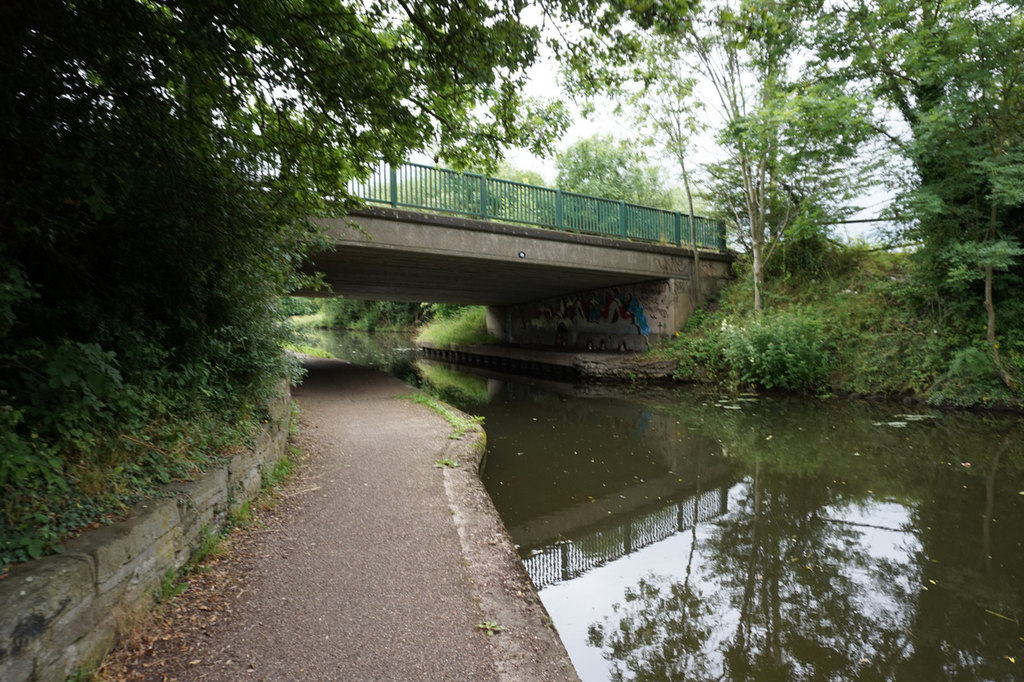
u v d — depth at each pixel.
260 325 5.92
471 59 4.13
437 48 4.18
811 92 12.17
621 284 19.67
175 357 4.62
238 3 3.36
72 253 3.88
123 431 3.56
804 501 6.70
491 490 7.15
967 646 3.78
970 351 10.91
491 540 4.44
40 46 2.98
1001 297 11.53
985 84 9.70
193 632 2.98
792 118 12.19
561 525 6.04
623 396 14.89
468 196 14.05
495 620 3.23
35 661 2.16
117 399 3.45
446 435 8.26
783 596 4.54
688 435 10.27
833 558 5.18
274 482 5.58
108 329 3.87
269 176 4.95
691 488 7.27
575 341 22.66
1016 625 4.02
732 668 3.62
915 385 11.90
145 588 3.02
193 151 4.09
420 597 3.46
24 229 3.06
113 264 4.24
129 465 3.41
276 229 5.44
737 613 4.30
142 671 2.62
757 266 16.30
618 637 4.00
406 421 9.40
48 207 3.41
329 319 55.06
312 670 2.71
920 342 12.45
